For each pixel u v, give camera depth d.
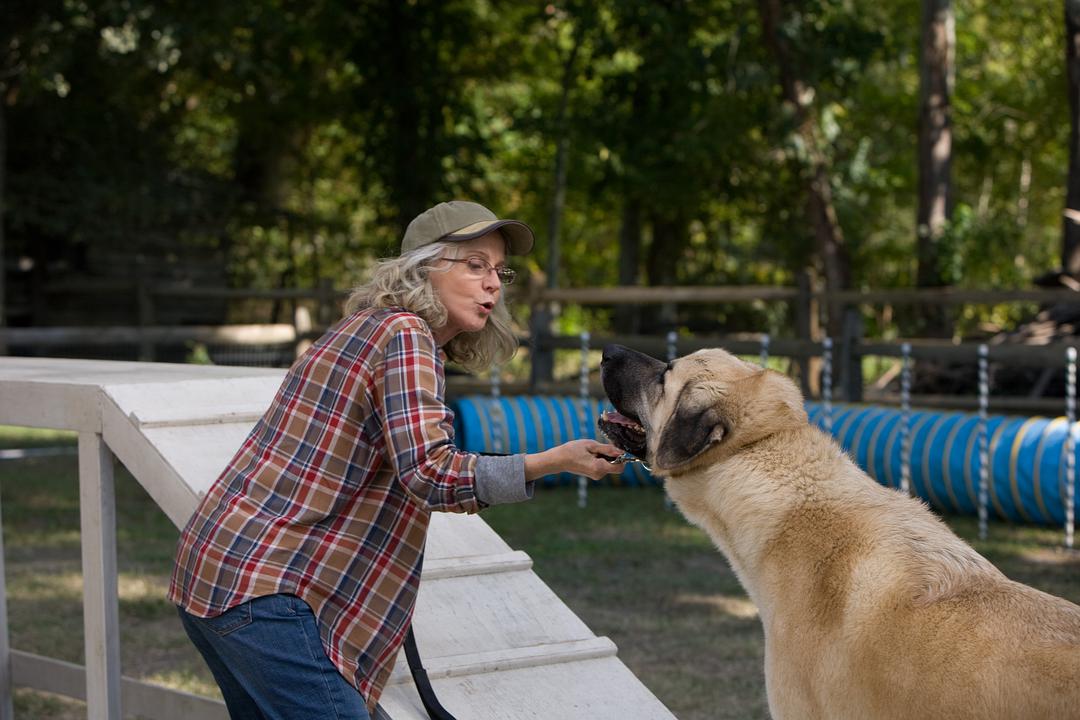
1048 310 14.73
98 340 14.06
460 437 11.48
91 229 18.92
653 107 19.48
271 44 20.20
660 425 3.49
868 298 12.99
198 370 4.87
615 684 3.51
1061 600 2.81
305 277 27.19
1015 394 14.02
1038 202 31.41
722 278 25.16
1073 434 9.23
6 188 17.91
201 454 3.66
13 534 9.30
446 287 2.98
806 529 3.21
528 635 3.65
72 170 18.73
